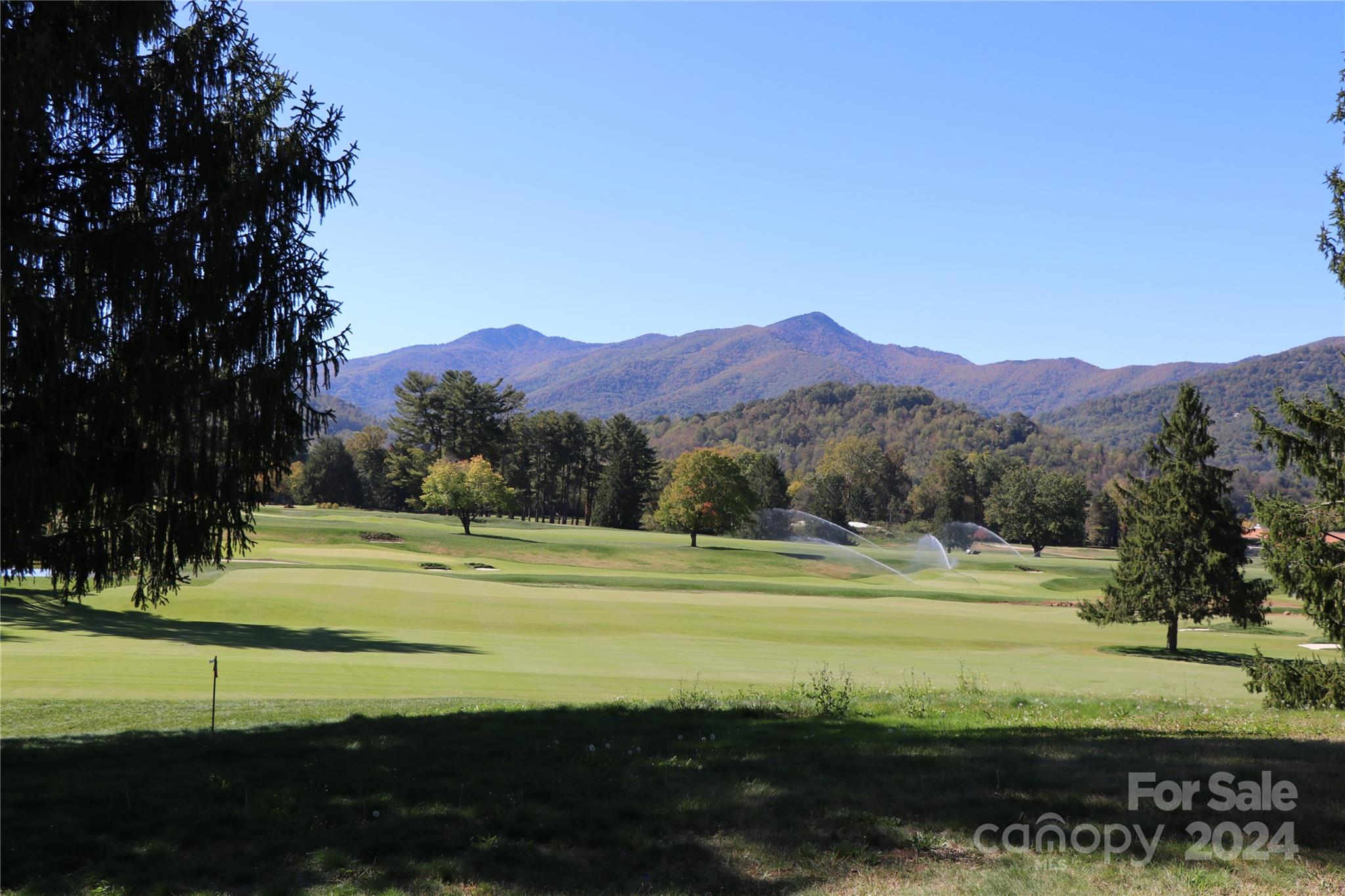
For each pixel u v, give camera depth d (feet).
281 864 22.22
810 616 125.39
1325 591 56.90
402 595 122.93
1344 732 40.42
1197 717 46.03
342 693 57.47
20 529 34.12
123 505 36.88
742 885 20.95
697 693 57.06
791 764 31.09
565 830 24.22
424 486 286.46
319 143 41.09
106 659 67.46
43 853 22.71
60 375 34.81
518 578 165.68
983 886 20.66
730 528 297.94
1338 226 53.26
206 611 101.40
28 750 36.40
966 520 464.24
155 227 36.01
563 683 65.21
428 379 395.55
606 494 400.47
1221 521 120.57
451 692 59.67
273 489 41.45
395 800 26.76
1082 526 403.13
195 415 37.78
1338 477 57.00
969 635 113.80
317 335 40.45
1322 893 20.10
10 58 31.19
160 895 20.49
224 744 35.99
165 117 37.55
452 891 20.68
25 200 34.32
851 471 520.42
